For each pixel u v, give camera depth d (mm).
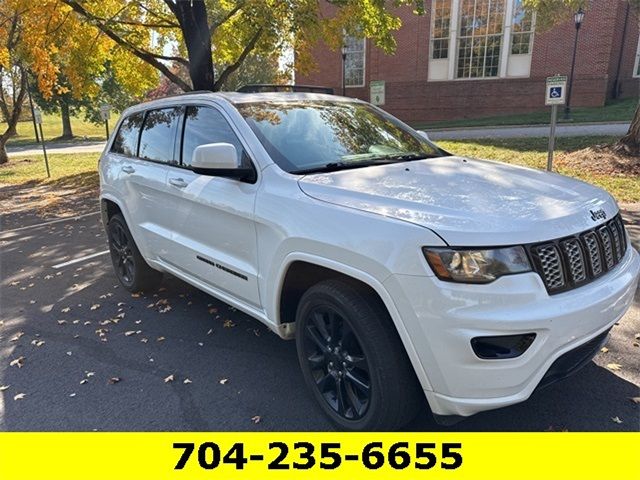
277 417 3025
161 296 5043
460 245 2232
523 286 2229
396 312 2348
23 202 12375
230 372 3547
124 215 4727
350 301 2561
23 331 4391
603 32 21047
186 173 3828
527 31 22469
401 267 2301
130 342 4070
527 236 2297
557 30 21812
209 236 3607
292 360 3691
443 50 24359
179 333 4191
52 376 3605
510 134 16969
